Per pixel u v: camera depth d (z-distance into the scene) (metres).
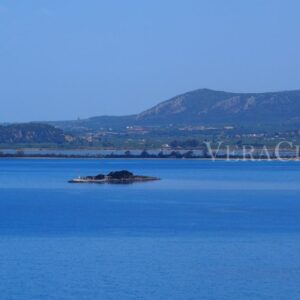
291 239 174.88
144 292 119.50
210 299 116.00
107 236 178.75
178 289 121.62
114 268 136.38
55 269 135.12
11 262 141.62
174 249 158.00
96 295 117.31
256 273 133.50
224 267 138.50
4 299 114.94
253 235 182.00
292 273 133.50
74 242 167.88
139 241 169.88
